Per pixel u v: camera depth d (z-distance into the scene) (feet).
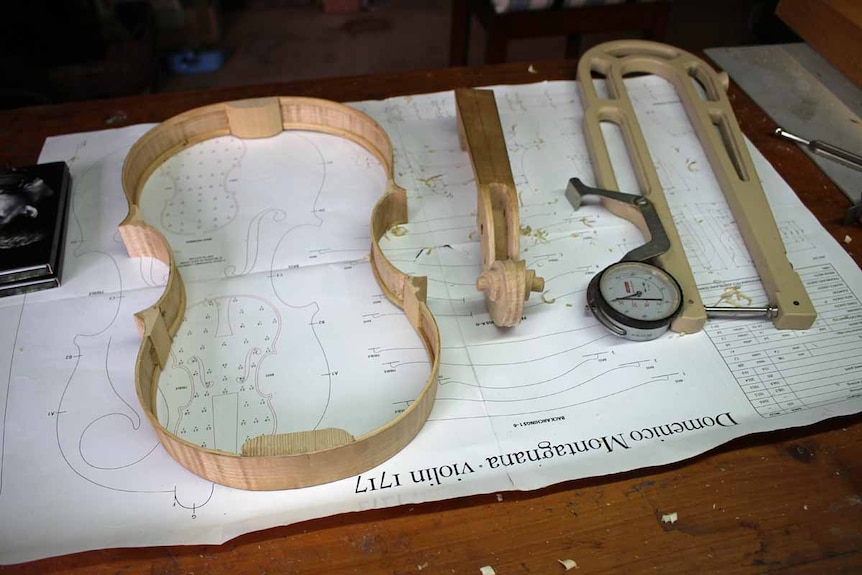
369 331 2.35
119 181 2.88
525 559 1.90
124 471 2.03
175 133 2.94
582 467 2.05
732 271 2.58
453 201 2.80
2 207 2.62
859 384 2.25
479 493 1.99
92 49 5.02
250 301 2.43
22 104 4.69
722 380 2.26
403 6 6.89
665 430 2.13
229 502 1.97
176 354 2.29
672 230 2.62
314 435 1.92
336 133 3.08
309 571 1.87
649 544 1.92
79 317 2.40
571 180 2.80
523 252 2.63
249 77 6.12
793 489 2.03
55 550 1.88
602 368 2.28
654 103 3.23
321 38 6.54
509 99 3.26
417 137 3.06
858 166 2.86
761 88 3.32
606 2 4.61
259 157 2.98
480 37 6.56
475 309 2.44
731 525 1.96
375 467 2.04
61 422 2.13
